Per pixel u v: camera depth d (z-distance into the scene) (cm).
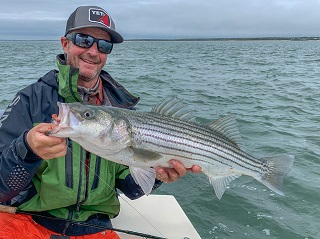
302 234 607
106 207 420
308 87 2225
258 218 645
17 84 2069
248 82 2466
